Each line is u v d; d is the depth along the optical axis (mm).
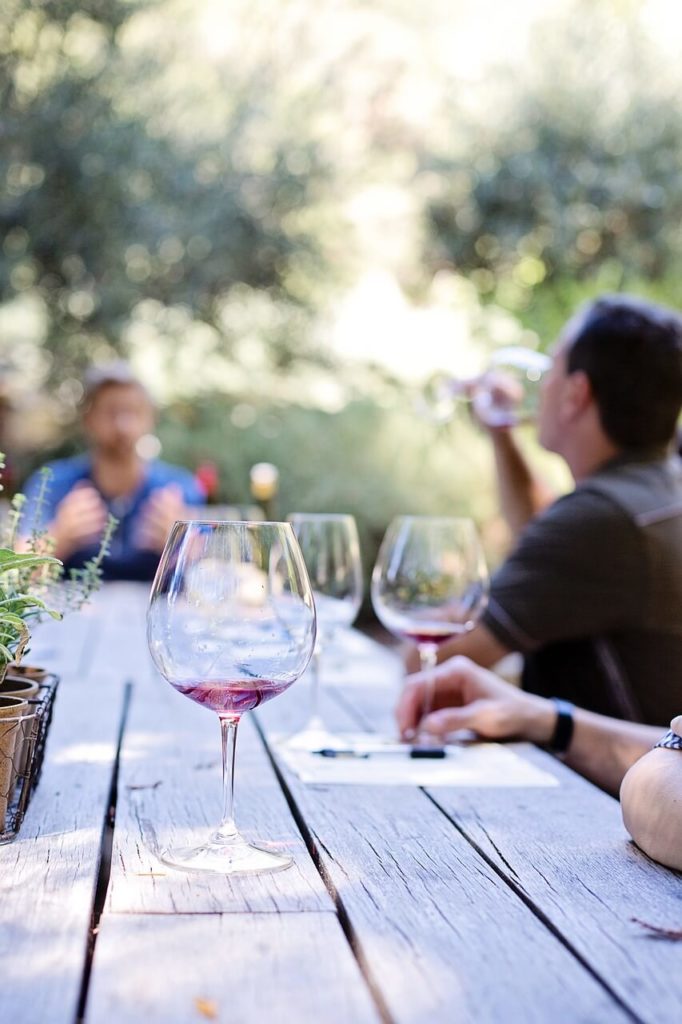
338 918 942
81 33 6398
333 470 7074
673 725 1137
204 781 1371
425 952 847
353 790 1342
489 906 948
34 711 1110
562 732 1619
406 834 1161
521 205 7406
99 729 1651
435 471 7043
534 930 894
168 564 1017
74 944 846
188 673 1003
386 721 1796
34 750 1122
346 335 7918
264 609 1012
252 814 1231
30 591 1222
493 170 7391
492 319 7574
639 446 2074
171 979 792
